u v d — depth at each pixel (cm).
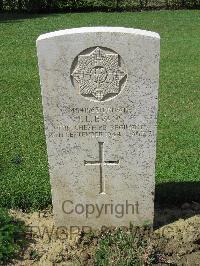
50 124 164
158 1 658
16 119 283
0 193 201
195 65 393
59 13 633
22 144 250
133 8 651
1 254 165
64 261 168
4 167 225
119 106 161
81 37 150
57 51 153
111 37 150
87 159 171
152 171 171
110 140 167
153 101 159
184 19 585
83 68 155
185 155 237
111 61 154
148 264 163
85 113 162
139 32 150
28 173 219
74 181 175
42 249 172
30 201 198
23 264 166
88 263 167
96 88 158
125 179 174
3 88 337
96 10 647
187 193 201
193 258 170
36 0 631
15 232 175
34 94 325
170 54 426
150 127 164
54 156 170
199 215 190
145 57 152
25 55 422
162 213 193
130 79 156
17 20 584
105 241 173
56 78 157
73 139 167
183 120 281
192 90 332
